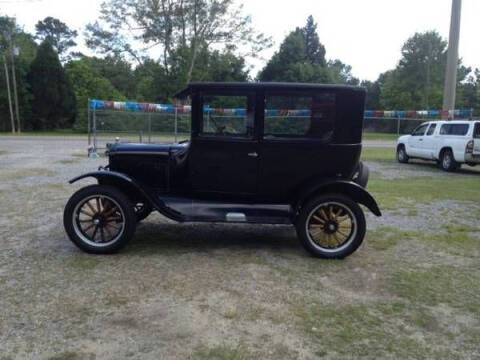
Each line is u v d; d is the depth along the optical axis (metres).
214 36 35.34
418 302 3.60
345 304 3.52
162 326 3.07
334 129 4.60
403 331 3.11
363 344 2.91
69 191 8.16
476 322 3.28
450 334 3.09
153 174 4.92
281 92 4.54
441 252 4.96
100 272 4.06
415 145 14.78
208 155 4.72
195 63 36.09
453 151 12.92
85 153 15.96
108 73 39.31
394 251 4.95
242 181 4.75
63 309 3.29
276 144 4.62
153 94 37.00
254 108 4.58
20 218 6.07
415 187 9.61
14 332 2.95
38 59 38.50
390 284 3.97
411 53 52.50
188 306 3.39
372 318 3.29
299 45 49.53
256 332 3.02
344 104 4.55
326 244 4.70
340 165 4.67
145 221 6.10
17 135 30.50
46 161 13.19
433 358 2.77
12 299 3.45
